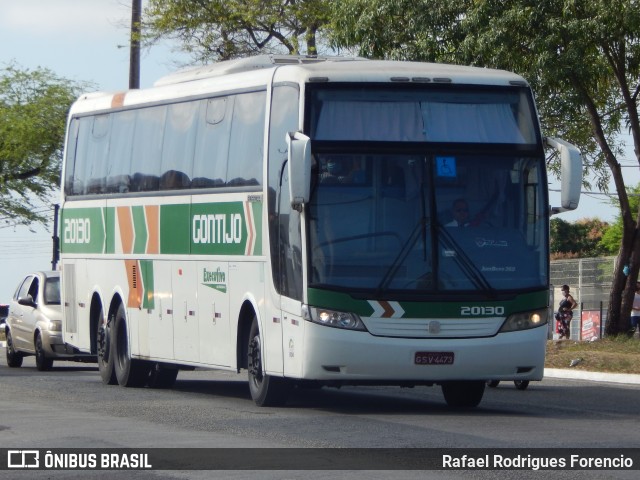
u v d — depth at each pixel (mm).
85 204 26953
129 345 24609
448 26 33656
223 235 20984
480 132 18953
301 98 18594
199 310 21797
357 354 18125
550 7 32281
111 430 15977
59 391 23234
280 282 18984
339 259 18234
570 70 32062
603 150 36375
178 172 22672
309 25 48719
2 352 46844
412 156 18641
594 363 32219
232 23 49750
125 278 24812
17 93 75062
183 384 26578
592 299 49125
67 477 12234
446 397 20953
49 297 33125
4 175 75000
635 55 34156
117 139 25531
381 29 34781
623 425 17141
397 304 18219
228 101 21156
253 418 17734
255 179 19938
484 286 18469
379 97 18750
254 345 20031
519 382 25734
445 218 18547
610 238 73938
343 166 18438
